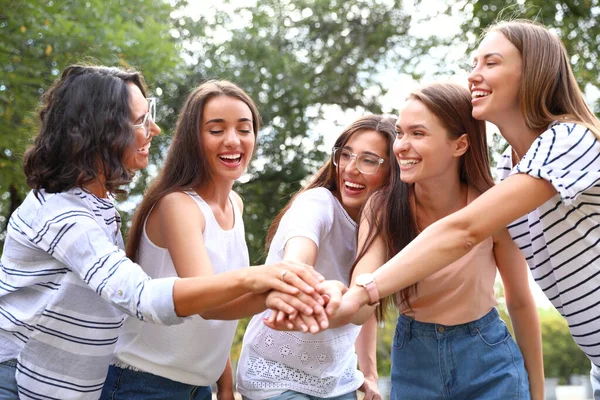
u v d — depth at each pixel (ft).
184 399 9.89
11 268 8.43
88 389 8.47
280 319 8.30
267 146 47.50
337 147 10.36
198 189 9.75
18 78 27.91
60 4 29.04
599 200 8.79
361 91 52.85
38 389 8.23
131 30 31.48
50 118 8.60
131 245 9.73
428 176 9.41
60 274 8.32
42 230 8.20
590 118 9.30
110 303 8.16
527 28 9.15
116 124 8.59
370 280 8.46
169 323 8.05
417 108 9.34
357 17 53.16
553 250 9.11
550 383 52.75
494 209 8.45
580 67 30.25
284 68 47.52
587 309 9.15
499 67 9.04
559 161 8.52
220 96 9.76
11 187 30.12
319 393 10.18
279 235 9.93
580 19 30.94
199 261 9.05
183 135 9.76
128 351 9.57
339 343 10.13
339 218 10.12
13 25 28.40
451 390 9.96
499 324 10.13
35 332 8.23
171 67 32.30
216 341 9.78
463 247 8.48
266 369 10.09
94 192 8.80
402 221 9.67
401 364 10.34
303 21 52.37
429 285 9.74
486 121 9.74
